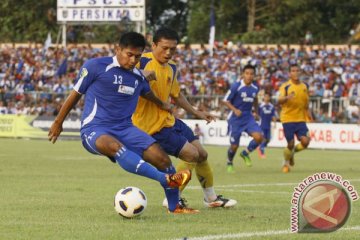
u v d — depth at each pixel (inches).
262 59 3909.9
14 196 1133.7
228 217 909.8
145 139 890.1
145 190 1267.2
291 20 5398.6
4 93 3678.6
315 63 3794.3
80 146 2864.2
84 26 5807.1
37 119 3528.5
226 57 4008.4
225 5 5570.9
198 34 5708.7
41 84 3956.7
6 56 4296.3
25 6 5959.6
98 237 746.8
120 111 898.7
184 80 3703.3
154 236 753.6
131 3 4055.1
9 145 2891.2
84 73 890.7
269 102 2529.5
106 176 1566.2
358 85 3395.7
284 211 977.5
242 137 3211.1
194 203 1072.8
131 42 879.7
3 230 791.1
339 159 2364.7
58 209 976.3
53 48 4311.0
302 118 1831.9
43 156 2249.0
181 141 979.9
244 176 1652.3
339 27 5447.8
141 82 919.7
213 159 2315.5
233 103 1824.6
